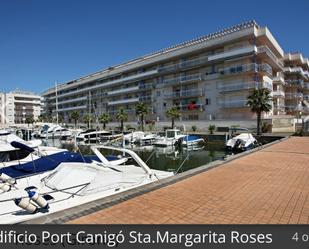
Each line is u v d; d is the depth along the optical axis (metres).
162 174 10.65
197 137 31.52
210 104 43.56
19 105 99.44
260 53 37.41
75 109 77.81
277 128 36.69
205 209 5.29
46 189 8.09
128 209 5.26
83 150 28.22
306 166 10.24
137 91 57.34
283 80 49.03
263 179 7.99
